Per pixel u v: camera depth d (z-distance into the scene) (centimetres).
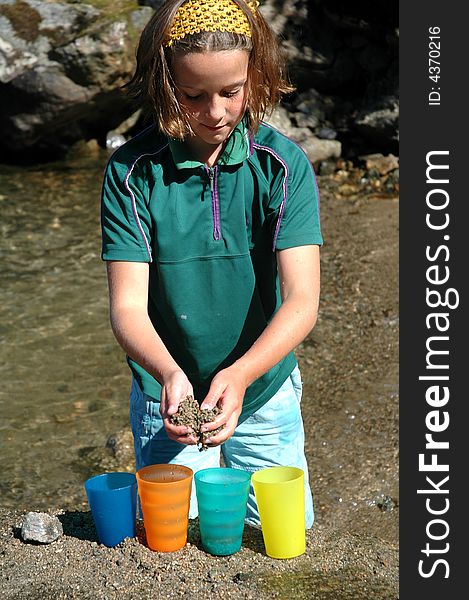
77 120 823
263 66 256
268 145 269
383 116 809
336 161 820
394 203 738
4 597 254
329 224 693
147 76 254
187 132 253
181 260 268
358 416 447
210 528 269
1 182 776
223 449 303
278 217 266
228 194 266
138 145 270
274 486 267
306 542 287
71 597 252
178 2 244
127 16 799
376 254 636
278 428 293
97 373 490
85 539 284
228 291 272
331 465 407
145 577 260
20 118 801
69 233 666
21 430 438
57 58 779
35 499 385
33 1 798
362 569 273
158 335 282
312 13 851
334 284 591
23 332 528
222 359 280
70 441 430
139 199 265
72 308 556
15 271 602
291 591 256
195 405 239
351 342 521
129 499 275
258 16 251
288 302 260
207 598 251
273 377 286
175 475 276
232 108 248
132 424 296
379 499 383
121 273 264
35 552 277
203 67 238
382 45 836
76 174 798
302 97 855
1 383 478
